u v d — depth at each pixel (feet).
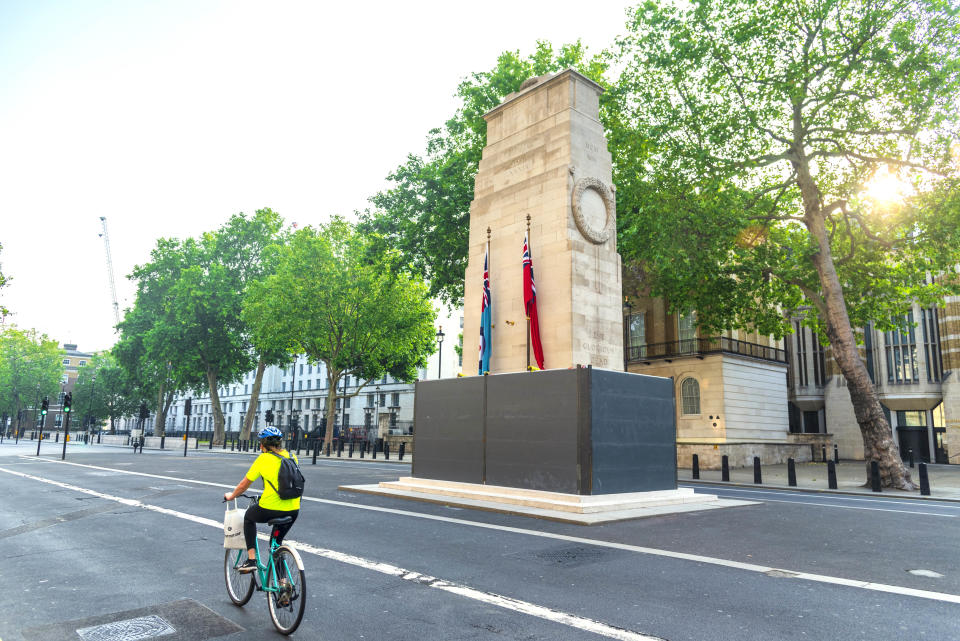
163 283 184.75
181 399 376.89
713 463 99.09
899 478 64.08
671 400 49.55
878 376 129.08
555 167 51.60
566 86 52.85
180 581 22.03
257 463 17.39
